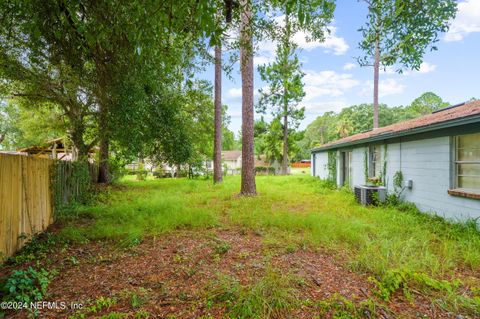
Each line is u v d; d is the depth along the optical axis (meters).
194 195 8.47
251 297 2.16
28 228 3.80
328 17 3.86
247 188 8.55
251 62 8.61
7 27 3.66
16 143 23.47
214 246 3.61
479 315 2.05
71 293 2.35
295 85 15.79
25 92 7.79
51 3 2.67
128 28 2.80
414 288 2.44
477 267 2.95
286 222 4.70
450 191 4.89
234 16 3.27
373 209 6.22
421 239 3.79
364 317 2.00
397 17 2.78
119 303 2.20
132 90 5.43
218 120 12.54
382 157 7.64
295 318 1.98
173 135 10.02
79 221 5.25
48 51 4.63
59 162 5.48
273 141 26.47
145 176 17.44
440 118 5.30
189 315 2.03
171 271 2.82
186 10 2.30
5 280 2.44
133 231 4.11
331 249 3.46
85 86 5.53
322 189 10.09
